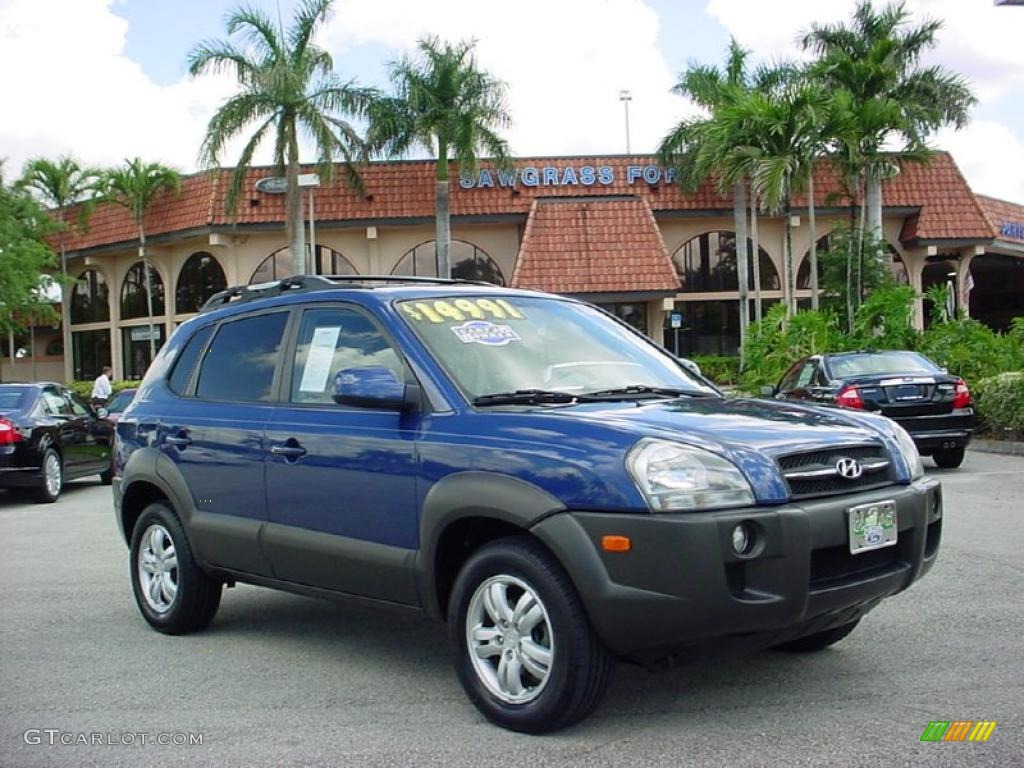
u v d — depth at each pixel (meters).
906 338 22.38
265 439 5.73
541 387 5.21
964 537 8.98
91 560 9.41
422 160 36.25
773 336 25.36
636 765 4.17
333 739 4.61
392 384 4.99
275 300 6.19
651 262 34.09
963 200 36.47
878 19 32.31
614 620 4.18
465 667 4.75
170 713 5.05
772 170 27.06
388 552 5.03
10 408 14.37
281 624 6.77
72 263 41.66
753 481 4.23
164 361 6.89
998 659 5.47
